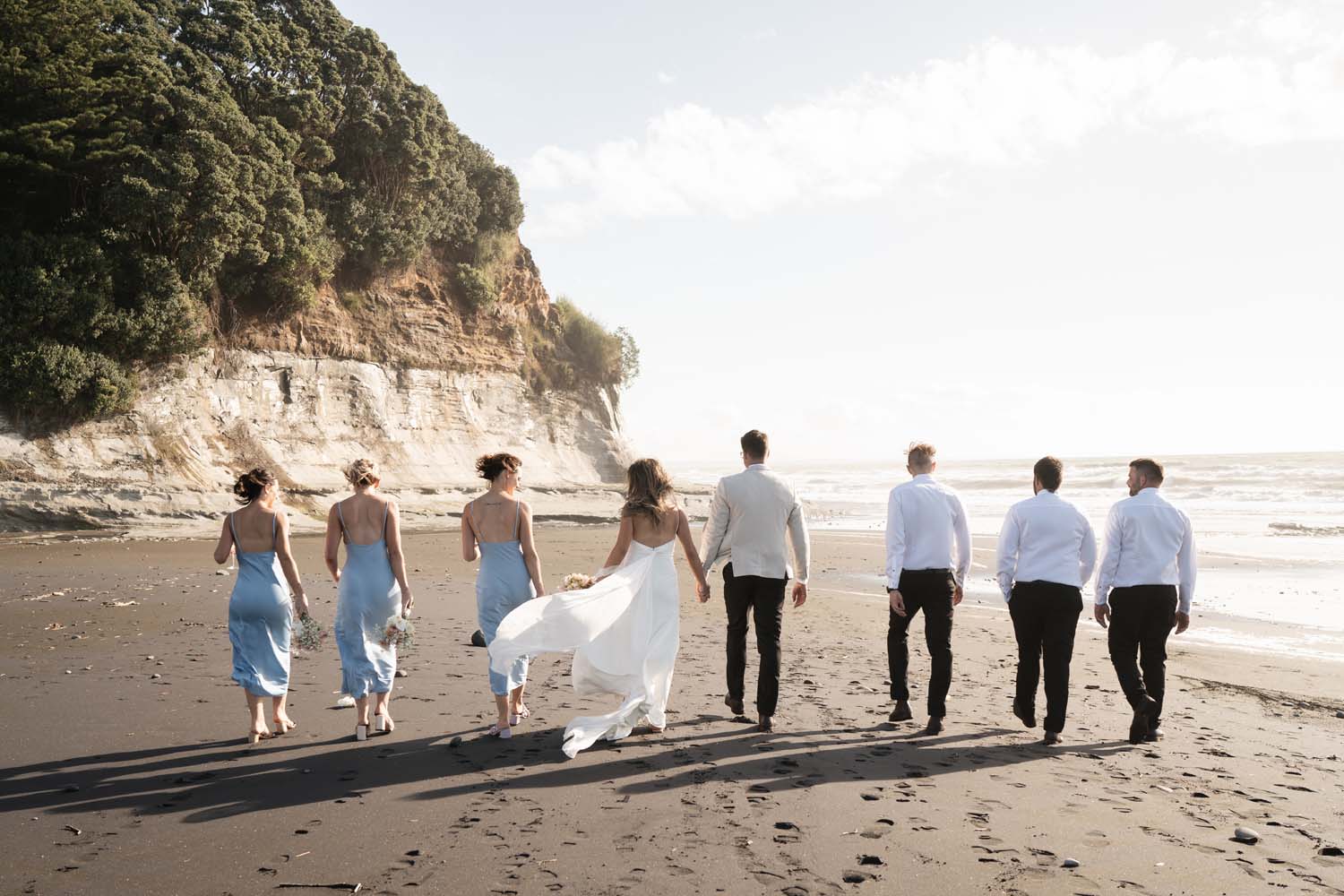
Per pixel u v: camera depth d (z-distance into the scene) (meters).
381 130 43.00
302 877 3.69
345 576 6.06
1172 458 125.00
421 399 44.53
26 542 24.27
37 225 32.88
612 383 59.53
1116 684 8.57
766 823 4.43
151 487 29.98
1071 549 6.28
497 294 52.62
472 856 3.95
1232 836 4.36
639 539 6.42
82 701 6.99
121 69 33.81
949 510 6.48
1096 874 3.85
